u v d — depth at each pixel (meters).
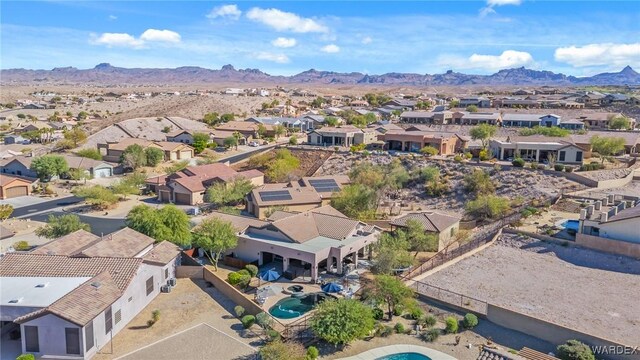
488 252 54.09
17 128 168.38
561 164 87.31
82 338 32.94
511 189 78.81
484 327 37.84
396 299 39.38
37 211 79.50
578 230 54.00
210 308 42.16
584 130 115.38
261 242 51.56
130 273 39.84
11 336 36.19
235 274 46.28
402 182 86.62
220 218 56.66
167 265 46.47
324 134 120.19
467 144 111.00
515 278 47.03
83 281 38.56
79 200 87.00
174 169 104.56
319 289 46.00
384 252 48.47
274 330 36.88
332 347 35.53
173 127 165.00
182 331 38.03
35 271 39.97
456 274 48.25
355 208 70.06
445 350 34.97
